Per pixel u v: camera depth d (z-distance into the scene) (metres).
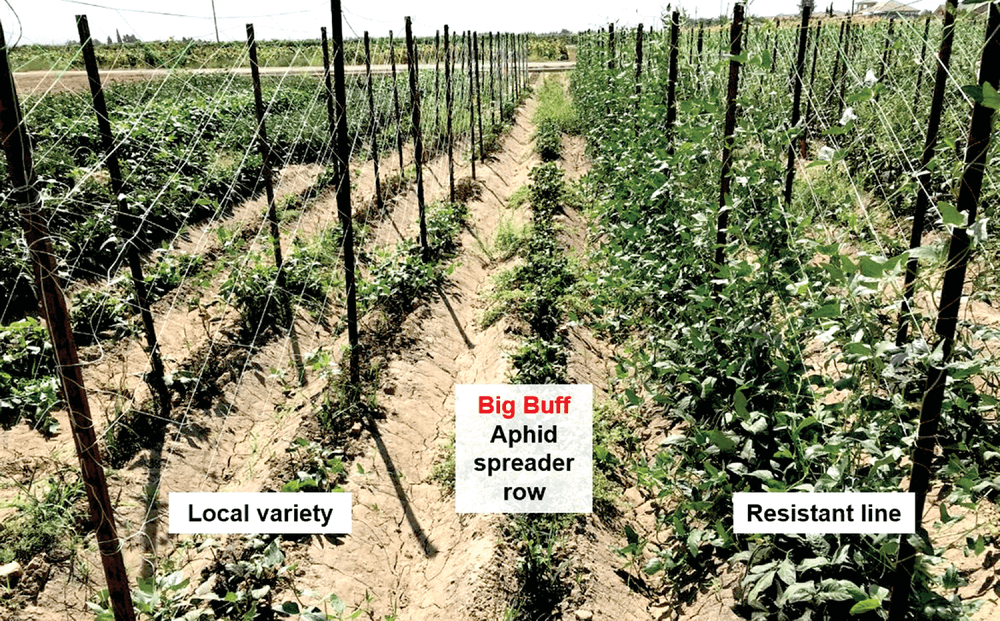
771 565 3.47
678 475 4.71
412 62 8.96
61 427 5.87
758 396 4.16
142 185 9.85
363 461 5.74
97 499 3.10
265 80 21.84
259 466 5.77
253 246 9.81
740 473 3.75
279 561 4.17
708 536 4.16
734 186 5.18
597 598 4.42
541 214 11.30
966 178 2.34
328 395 6.23
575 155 16.67
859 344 2.97
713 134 5.64
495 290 8.88
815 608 3.39
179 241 9.39
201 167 11.56
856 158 9.93
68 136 11.12
